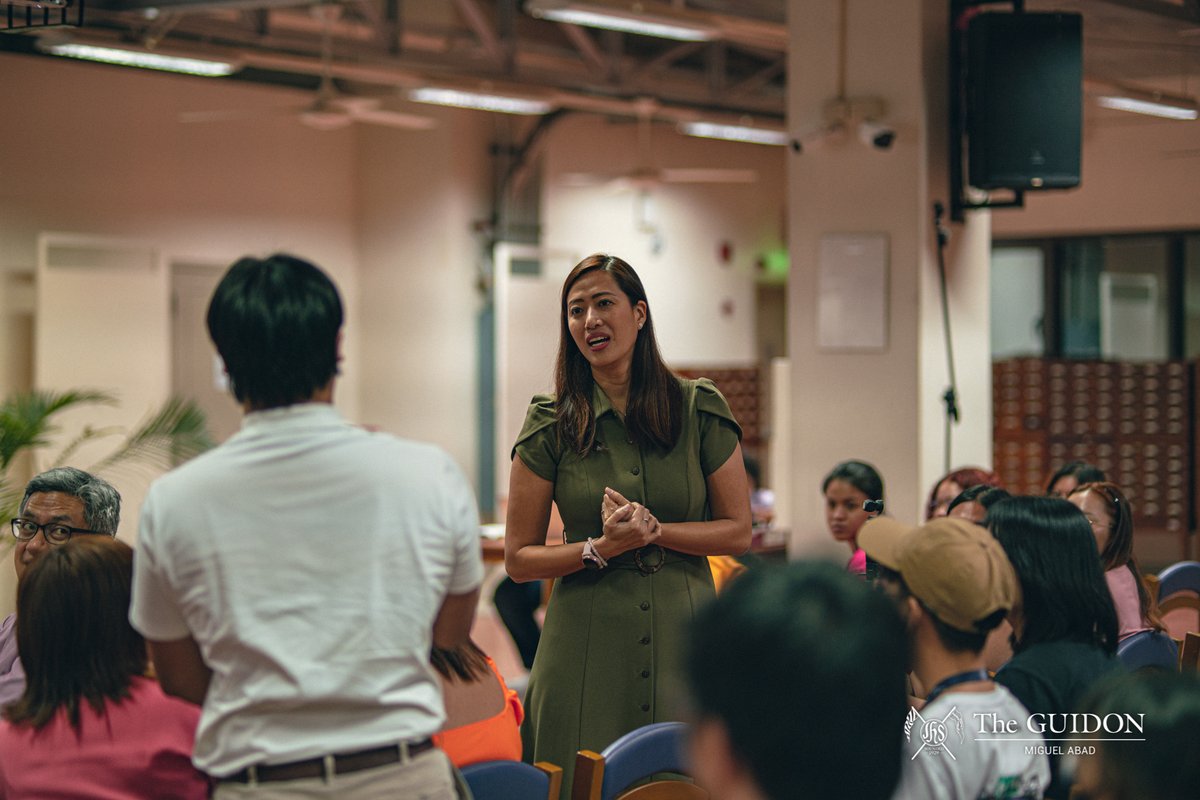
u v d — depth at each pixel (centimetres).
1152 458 880
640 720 247
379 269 1084
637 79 1051
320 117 791
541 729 254
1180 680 130
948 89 581
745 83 1085
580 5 627
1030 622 225
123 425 893
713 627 94
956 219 584
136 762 189
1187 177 884
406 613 164
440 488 171
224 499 161
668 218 1228
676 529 246
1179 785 123
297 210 1045
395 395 1077
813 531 594
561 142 1142
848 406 585
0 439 593
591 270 250
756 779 92
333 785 157
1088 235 986
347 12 979
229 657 159
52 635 190
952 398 561
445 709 213
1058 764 208
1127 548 307
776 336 1365
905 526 185
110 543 199
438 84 810
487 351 1080
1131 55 670
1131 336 986
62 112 901
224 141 991
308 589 160
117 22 800
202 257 980
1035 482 902
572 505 253
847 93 579
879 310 575
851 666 90
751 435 1146
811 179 592
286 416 167
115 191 929
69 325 871
